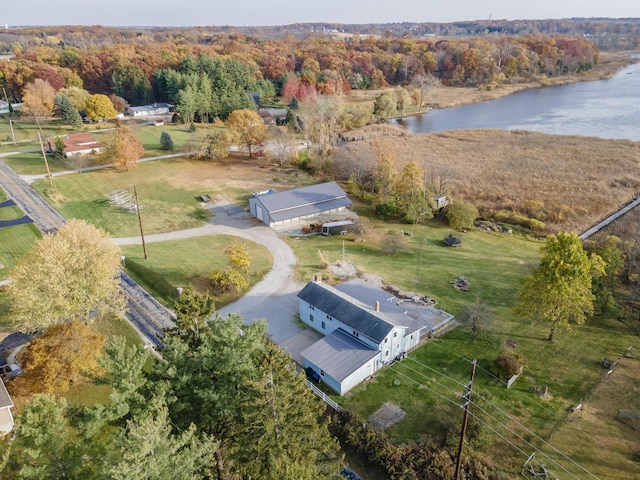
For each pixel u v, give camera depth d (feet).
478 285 185.88
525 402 124.57
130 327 152.56
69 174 302.25
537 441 112.06
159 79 520.83
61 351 113.29
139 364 82.02
